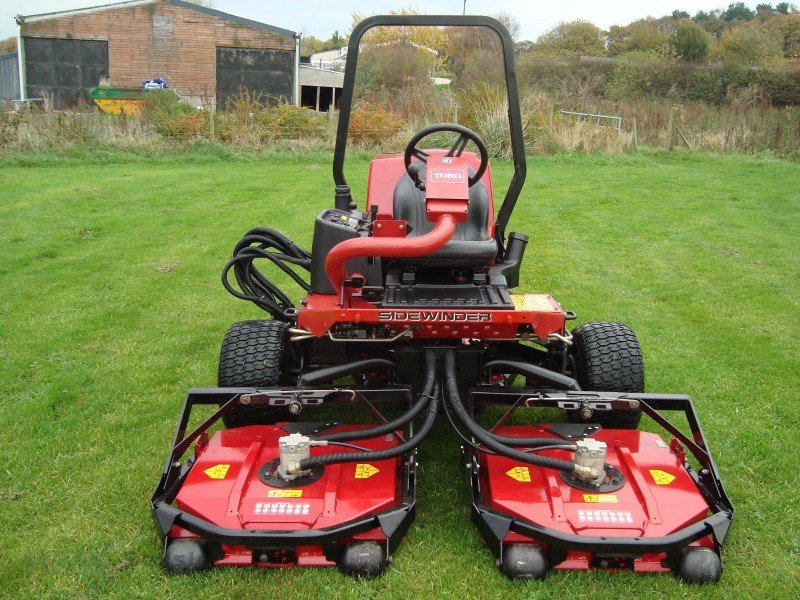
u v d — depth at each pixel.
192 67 26.09
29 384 5.24
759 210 11.42
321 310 3.65
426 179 3.61
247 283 4.53
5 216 10.37
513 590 3.10
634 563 3.13
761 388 5.16
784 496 3.84
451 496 3.82
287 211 10.87
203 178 13.43
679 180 13.75
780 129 18.41
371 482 3.31
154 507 3.12
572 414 4.26
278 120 17.00
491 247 3.86
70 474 4.06
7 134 15.59
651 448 3.55
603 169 15.18
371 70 26.34
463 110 17.05
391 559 3.25
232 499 3.18
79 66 25.73
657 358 5.70
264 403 3.61
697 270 8.22
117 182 12.85
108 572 3.23
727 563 3.30
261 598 3.04
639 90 28.28
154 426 4.61
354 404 4.80
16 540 3.48
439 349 3.84
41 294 7.30
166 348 5.92
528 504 3.16
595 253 8.90
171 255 8.69
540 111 17.66
